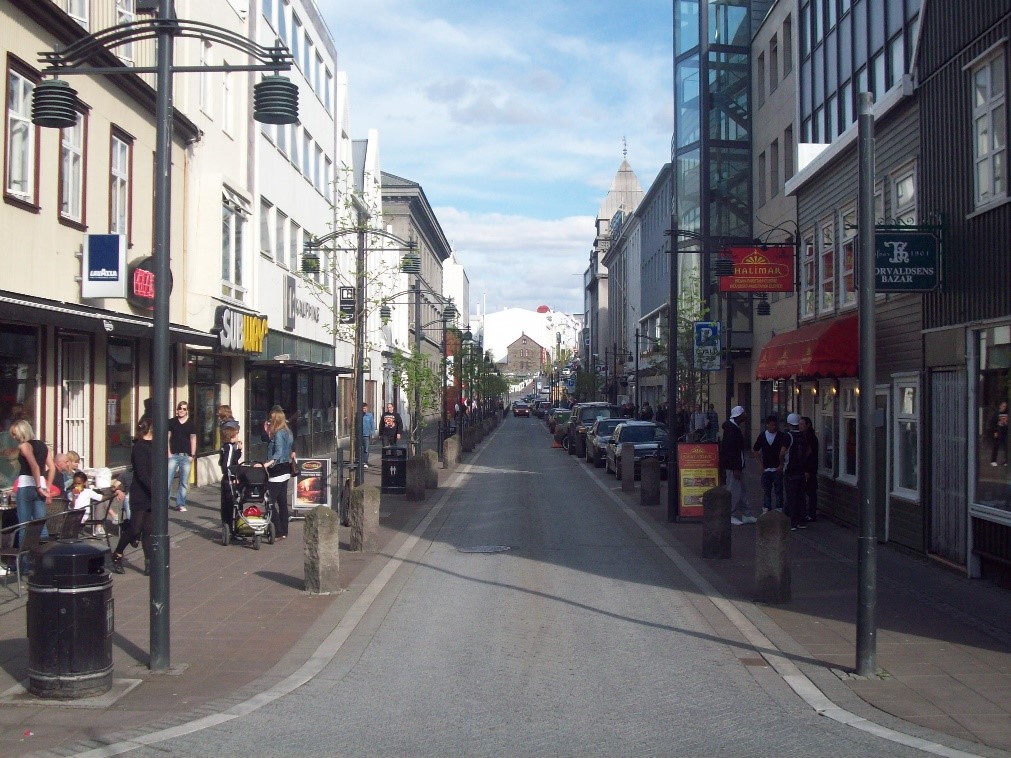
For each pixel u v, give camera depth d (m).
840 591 11.38
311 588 11.06
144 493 12.32
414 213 61.38
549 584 11.82
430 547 14.74
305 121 33.31
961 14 12.38
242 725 6.66
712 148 35.00
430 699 7.27
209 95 23.27
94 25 16.58
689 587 11.66
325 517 11.10
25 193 14.33
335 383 39.84
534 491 23.55
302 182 32.88
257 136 26.78
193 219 22.36
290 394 32.31
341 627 9.52
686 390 31.16
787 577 10.74
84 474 13.40
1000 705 7.15
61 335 15.79
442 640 9.09
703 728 6.61
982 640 9.07
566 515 18.73
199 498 20.84
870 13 20.09
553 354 170.62
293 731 6.53
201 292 22.44
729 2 35.28
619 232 74.06
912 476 14.06
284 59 8.99
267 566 12.88
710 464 17.50
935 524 13.12
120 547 12.28
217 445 24.91
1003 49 11.26
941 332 12.84
